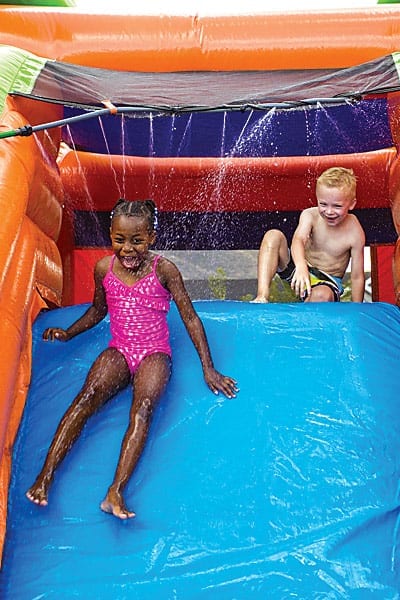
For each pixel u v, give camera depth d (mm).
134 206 3271
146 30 4434
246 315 3893
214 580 2670
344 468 3086
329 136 5949
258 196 6555
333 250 4496
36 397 3490
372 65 3959
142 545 2814
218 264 6910
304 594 2615
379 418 3307
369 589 2643
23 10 4473
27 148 3783
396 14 4461
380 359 3609
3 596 2678
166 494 3000
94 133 5941
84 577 2713
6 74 3943
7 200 3352
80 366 3629
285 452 3150
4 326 3189
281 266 4664
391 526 2883
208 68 4445
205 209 6633
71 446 3164
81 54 4414
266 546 2789
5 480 3055
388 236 6570
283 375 3510
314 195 6512
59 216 4598
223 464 3107
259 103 3719
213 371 3422
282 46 4387
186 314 3424
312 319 3852
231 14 4496
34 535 2887
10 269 3389
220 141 6129
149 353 3375
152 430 3258
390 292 6578
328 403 3371
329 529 2840
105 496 3006
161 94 3965
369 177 6367
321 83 3934
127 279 3418
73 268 6375
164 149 6277
